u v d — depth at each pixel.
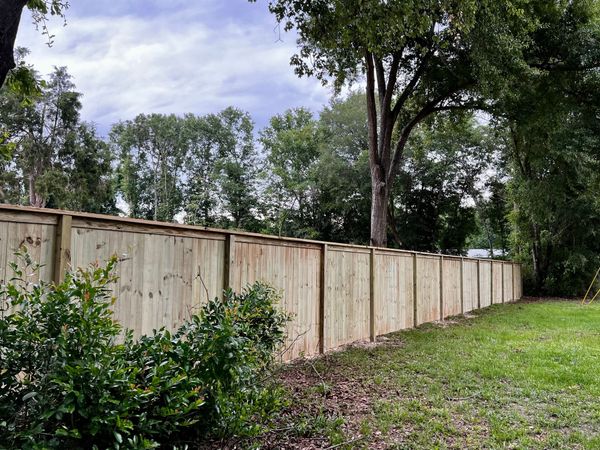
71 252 3.05
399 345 6.84
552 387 4.56
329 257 6.37
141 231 3.62
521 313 11.70
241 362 2.32
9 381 1.71
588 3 11.45
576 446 3.16
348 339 6.74
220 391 2.22
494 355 6.10
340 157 26.03
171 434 2.19
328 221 28.70
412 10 5.54
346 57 11.21
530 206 17.09
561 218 17.47
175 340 2.25
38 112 28.06
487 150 23.33
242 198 33.66
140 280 3.58
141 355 2.05
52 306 1.76
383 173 12.32
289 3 6.75
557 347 6.69
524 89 11.97
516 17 9.91
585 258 17.22
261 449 2.85
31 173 27.56
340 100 27.97
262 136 36.75
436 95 13.78
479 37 9.38
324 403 3.95
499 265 15.09
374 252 7.57
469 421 3.62
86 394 1.64
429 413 3.76
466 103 13.52
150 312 3.66
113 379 1.69
